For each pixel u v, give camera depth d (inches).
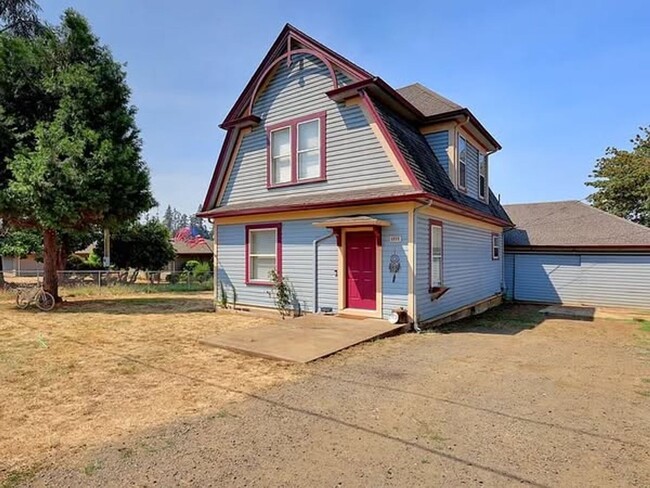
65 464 122.5
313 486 110.3
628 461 126.0
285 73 455.2
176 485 110.6
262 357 255.3
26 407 171.0
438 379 212.1
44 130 473.1
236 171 499.8
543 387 201.0
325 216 404.8
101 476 115.4
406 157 367.2
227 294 494.9
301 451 131.0
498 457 127.7
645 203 973.2
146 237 1085.1
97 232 976.9
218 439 139.8
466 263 485.7
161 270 1131.9
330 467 120.7
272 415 161.6
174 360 249.4
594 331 379.9
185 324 394.3
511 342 316.8
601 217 665.6
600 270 601.6
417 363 244.8
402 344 298.2
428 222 382.6
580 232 640.4
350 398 181.9
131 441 138.4
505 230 671.1
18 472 117.6
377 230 370.0
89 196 481.1
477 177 540.7
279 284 435.5
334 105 411.8
